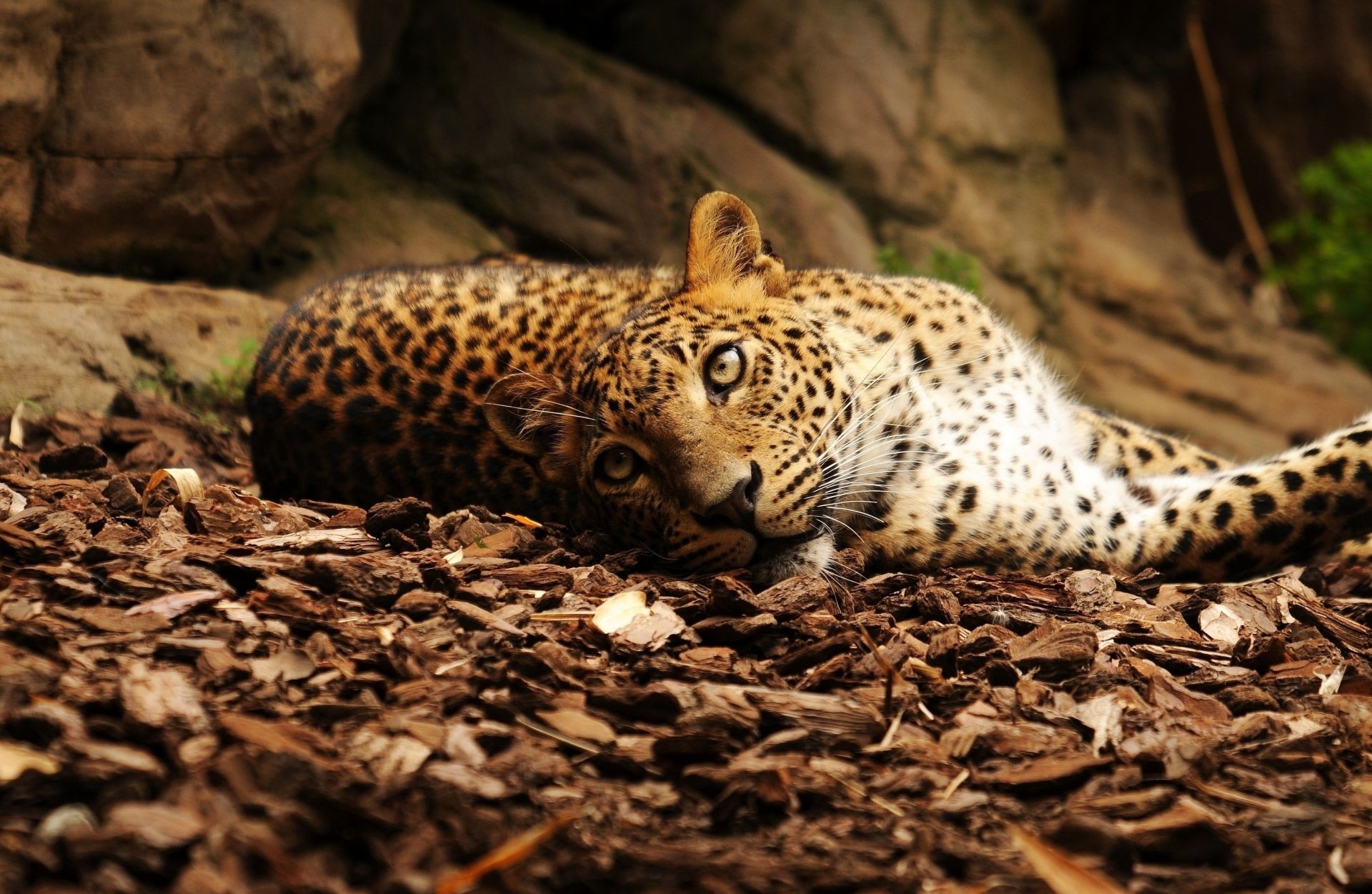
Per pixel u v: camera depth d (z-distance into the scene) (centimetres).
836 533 906
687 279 940
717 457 808
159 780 495
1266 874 492
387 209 1797
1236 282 2730
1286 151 2767
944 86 2216
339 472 1027
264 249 1650
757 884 458
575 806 514
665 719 586
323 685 596
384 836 463
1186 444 1148
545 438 923
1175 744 591
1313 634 786
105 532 765
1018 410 1016
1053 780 557
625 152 1925
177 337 1371
